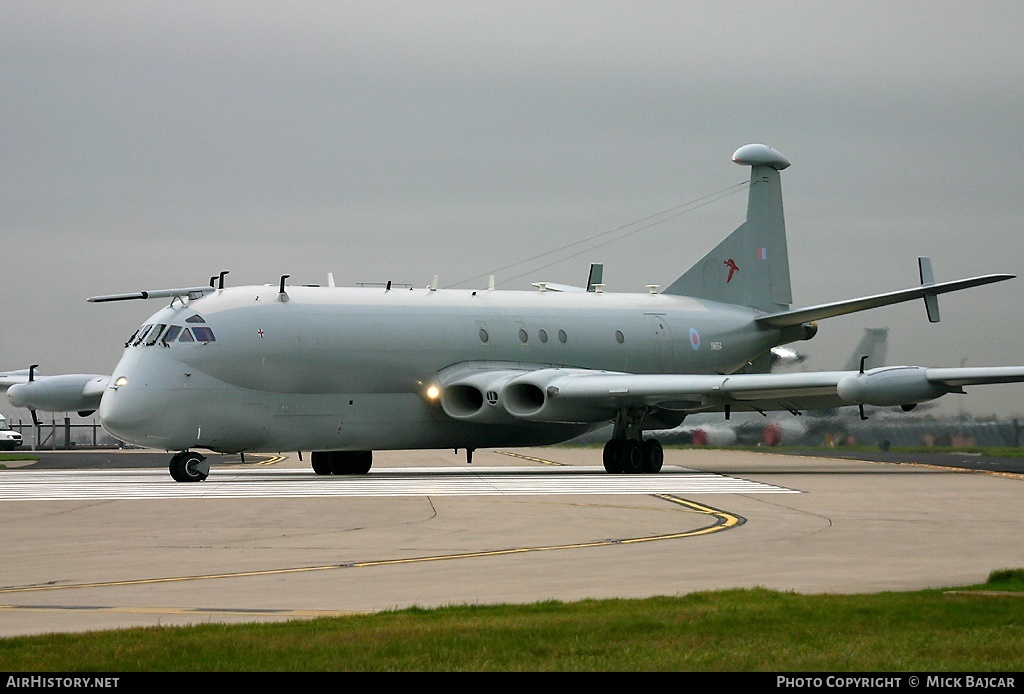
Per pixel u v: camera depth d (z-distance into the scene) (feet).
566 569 117.29
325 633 82.79
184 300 259.39
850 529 149.48
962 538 140.05
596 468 311.68
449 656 76.64
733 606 92.17
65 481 245.24
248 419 255.09
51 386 298.56
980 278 288.10
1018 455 367.25
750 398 268.62
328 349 262.47
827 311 316.40
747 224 348.59
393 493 205.46
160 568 119.34
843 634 83.30
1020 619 87.61
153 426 245.45
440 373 278.05
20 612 96.07
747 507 178.09
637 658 76.38
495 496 198.39
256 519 162.91
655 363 317.42
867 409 395.34
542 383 272.31
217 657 76.07
